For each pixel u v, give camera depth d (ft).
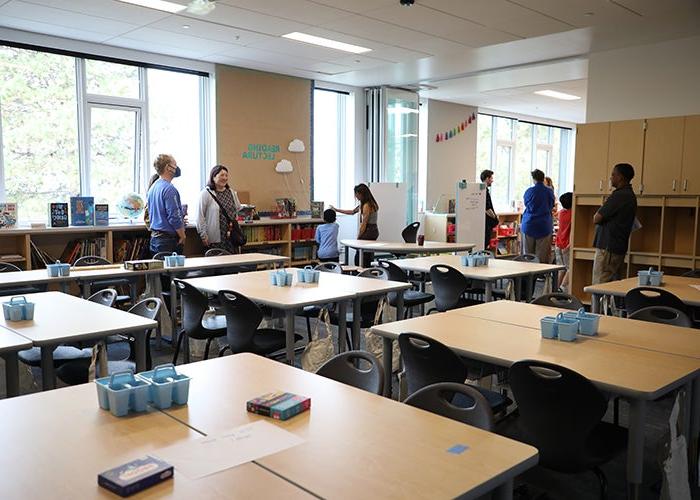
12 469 4.88
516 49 23.66
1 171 21.30
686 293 13.65
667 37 21.67
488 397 9.46
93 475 4.77
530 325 10.19
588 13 18.57
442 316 10.94
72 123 22.93
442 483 4.67
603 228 18.31
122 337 12.50
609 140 21.83
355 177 33.14
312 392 6.84
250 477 4.75
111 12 18.52
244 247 26.68
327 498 4.42
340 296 12.88
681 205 20.08
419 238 23.68
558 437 7.24
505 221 42.09
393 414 6.16
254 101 27.78
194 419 6.00
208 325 14.20
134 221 23.82
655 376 7.42
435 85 32.19
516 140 45.06
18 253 20.93
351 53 24.32
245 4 17.58
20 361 11.18
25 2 17.49
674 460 7.90
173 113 25.84
